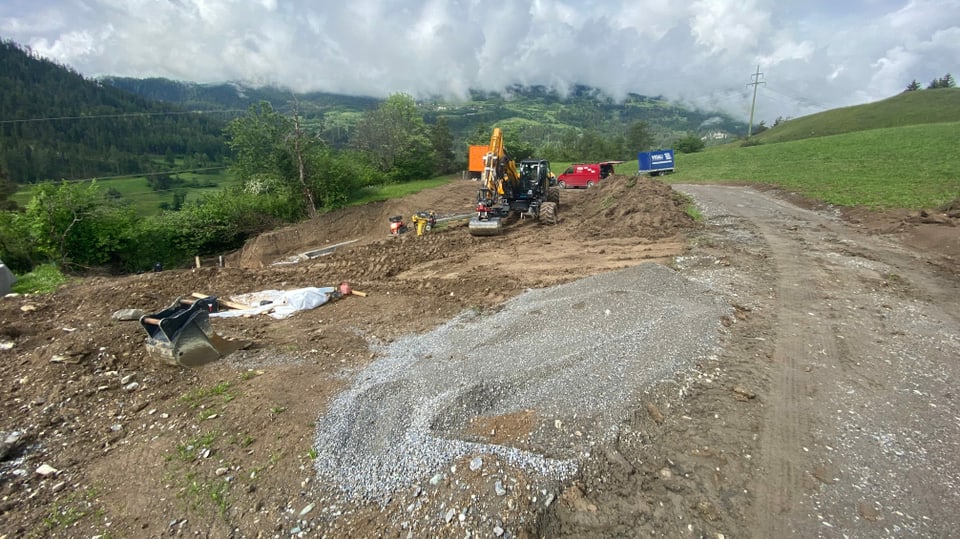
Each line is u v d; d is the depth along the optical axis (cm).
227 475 426
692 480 398
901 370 563
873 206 1518
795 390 522
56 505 409
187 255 2317
